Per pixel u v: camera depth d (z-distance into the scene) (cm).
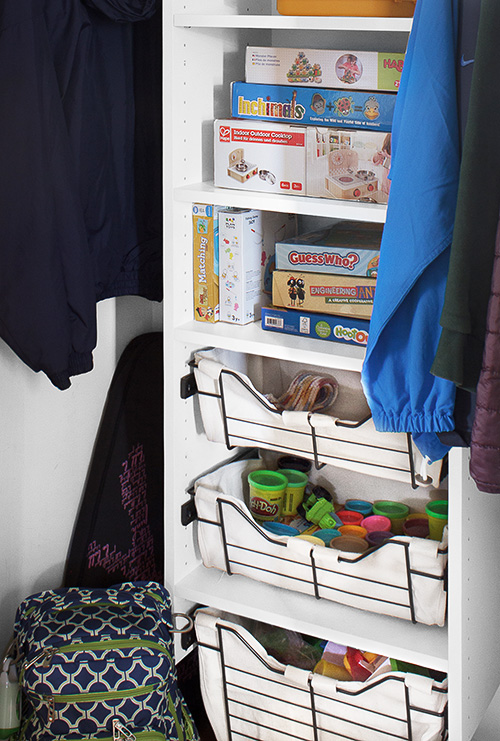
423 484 146
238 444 163
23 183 140
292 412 152
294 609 159
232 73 167
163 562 199
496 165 109
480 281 113
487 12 105
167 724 156
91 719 148
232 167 154
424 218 115
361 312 148
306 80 145
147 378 188
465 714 149
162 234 175
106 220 168
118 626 154
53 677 146
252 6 170
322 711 153
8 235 142
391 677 143
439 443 130
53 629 153
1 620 170
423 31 113
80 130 156
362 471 151
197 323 164
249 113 152
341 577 152
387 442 145
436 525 157
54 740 148
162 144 165
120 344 190
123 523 185
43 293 144
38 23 139
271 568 161
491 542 154
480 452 113
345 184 144
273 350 150
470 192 109
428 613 146
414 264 116
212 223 158
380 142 139
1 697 151
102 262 170
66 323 148
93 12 156
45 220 142
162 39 155
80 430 182
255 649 158
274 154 149
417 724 145
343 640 151
